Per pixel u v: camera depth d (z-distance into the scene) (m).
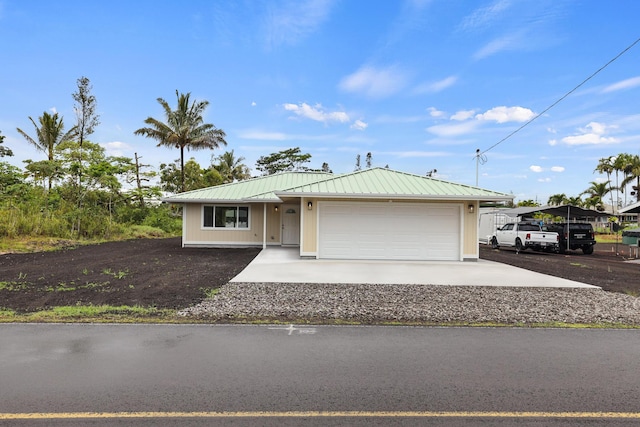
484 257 15.77
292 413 3.03
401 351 4.55
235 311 6.37
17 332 5.12
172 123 32.56
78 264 11.73
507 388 3.53
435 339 5.03
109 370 3.87
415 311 6.51
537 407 3.16
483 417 2.99
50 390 3.38
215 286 8.48
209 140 33.34
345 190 13.42
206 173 38.69
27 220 17.84
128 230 23.41
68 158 24.98
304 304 6.90
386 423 2.89
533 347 4.73
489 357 4.36
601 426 2.88
